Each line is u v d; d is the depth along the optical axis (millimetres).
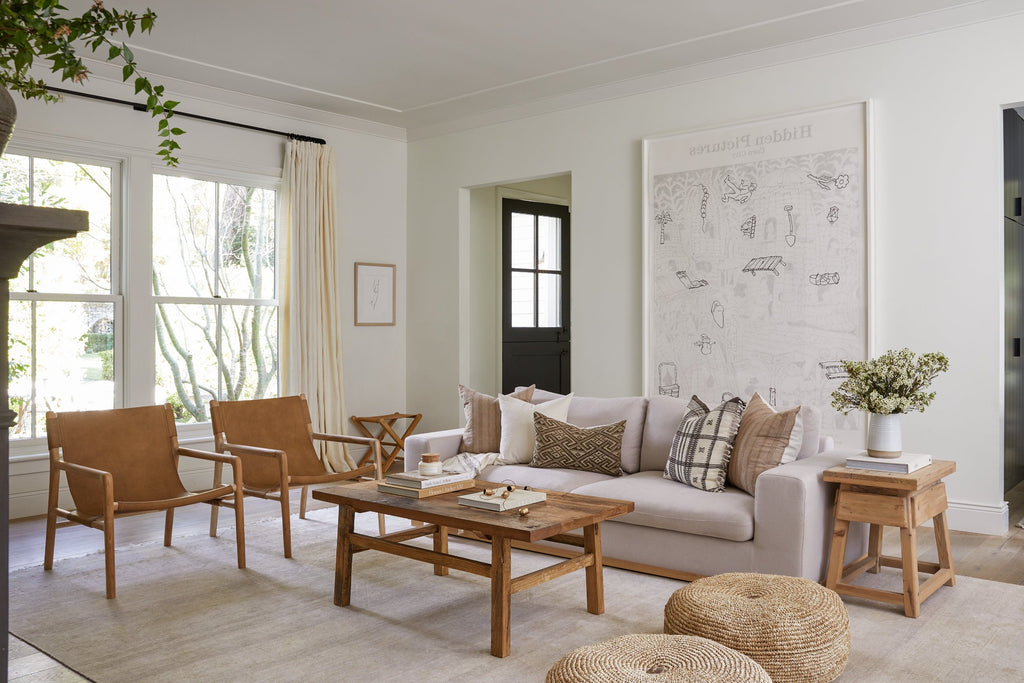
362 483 3543
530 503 3105
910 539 3047
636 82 5648
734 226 5219
